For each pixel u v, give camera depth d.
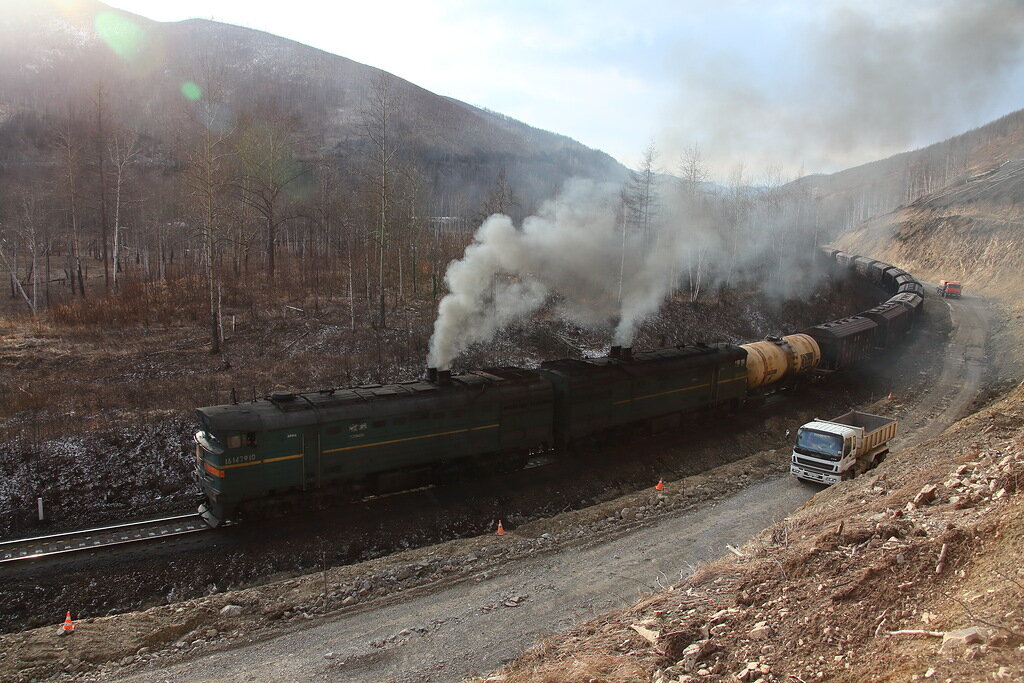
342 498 19.23
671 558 15.79
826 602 8.95
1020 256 67.00
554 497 21.25
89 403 23.42
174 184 54.59
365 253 40.09
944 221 84.38
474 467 21.58
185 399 24.62
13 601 14.20
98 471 20.25
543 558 16.03
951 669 6.12
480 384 21.58
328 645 12.05
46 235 47.50
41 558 15.57
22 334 29.72
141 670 11.33
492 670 10.71
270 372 28.11
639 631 9.60
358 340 32.72
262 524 17.69
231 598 13.82
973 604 7.41
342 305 38.09
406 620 12.98
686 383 27.53
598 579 14.65
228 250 56.31
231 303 37.19
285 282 43.16
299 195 52.81
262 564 16.20
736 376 30.03
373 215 37.94
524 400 22.20
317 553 16.86
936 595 8.20
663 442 26.44
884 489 15.10
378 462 19.33
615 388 24.59
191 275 43.22
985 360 40.91
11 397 23.02
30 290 46.19
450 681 10.54
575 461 23.64
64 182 47.09
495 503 20.27
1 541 16.98
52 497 18.98
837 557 10.26
